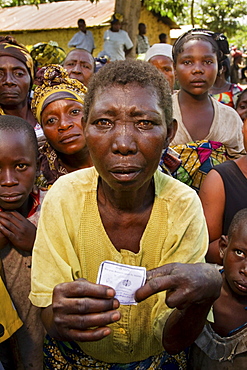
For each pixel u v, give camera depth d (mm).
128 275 1382
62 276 1604
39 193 2369
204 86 3336
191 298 1340
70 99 2619
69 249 1621
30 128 2211
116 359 1835
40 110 2688
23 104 3557
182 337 1558
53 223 1625
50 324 1531
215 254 2436
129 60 1497
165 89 1493
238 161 2533
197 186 3141
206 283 1354
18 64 3387
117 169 1371
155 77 1465
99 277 1395
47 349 1996
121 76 1402
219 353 2070
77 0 20719
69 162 2764
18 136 2064
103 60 6184
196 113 3422
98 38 15961
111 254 1631
